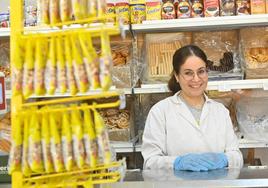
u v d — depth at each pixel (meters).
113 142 3.03
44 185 1.16
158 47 3.13
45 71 1.10
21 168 1.14
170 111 2.47
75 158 1.10
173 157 2.15
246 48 3.03
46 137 1.10
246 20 2.80
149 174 1.68
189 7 2.87
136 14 2.87
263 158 3.22
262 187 1.43
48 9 1.11
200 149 2.40
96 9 1.11
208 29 3.16
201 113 2.45
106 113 3.11
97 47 2.17
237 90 3.13
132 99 3.24
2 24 2.95
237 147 2.44
